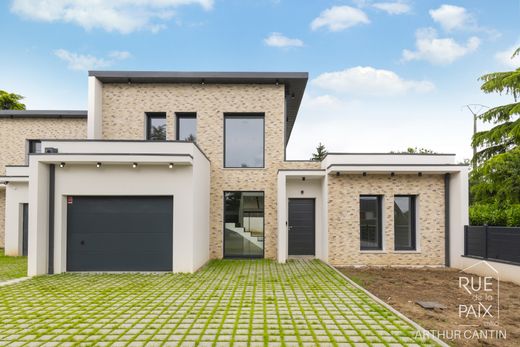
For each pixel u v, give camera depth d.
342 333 4.76
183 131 12.59
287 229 12.20
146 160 8.94
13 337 4.62
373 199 11.48
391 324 5.15
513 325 5.27
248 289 7.37
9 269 9.94
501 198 13.16
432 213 11.03
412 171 10.61
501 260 8.77
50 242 9.27
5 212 13.72
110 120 12.20
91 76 11.77
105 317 5.45
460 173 10.52
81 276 8.83
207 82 12.34
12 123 14.65
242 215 12.25
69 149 9.38
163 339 4.54
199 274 9.10
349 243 10.96
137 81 12.23
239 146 12.55
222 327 4.99
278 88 12.46
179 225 9.38
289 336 4.64
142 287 7.54
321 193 12.10
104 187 9.41
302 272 9.41
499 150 15.16
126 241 9.52
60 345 4.36
